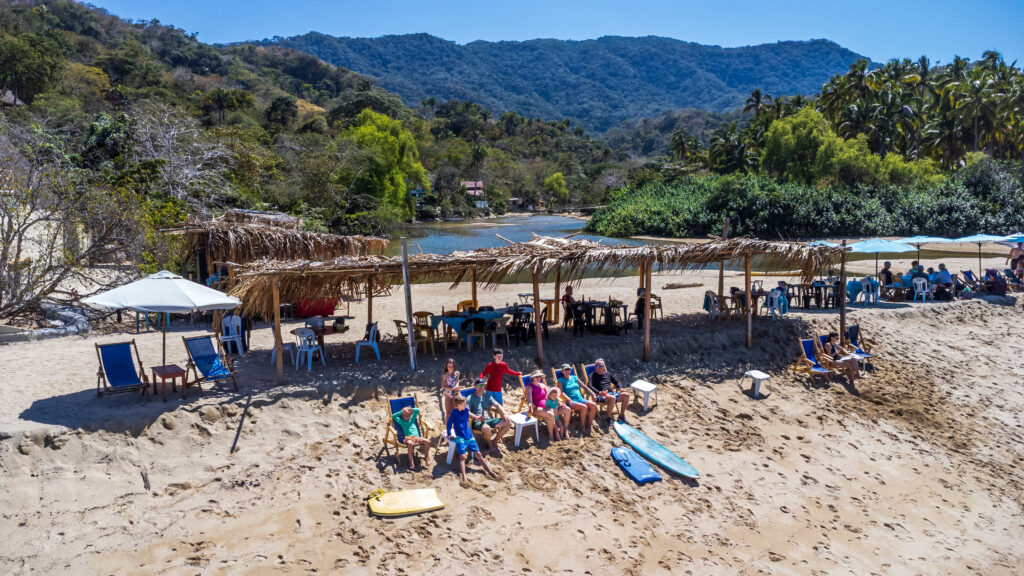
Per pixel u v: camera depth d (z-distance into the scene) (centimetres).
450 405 842
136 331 1334
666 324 1443
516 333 1220
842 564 723
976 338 1605
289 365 1062
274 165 4225
